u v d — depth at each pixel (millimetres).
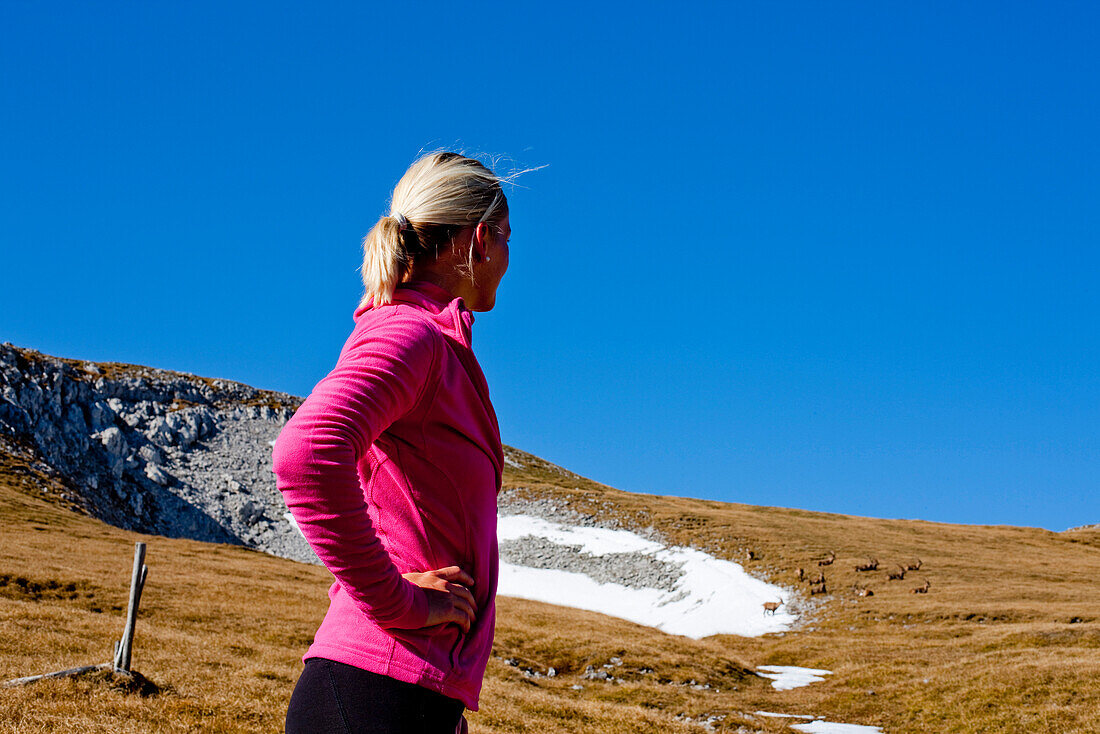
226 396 118750
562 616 51562
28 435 87312
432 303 1808
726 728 23500
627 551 78938
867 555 75312
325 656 1582
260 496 92438
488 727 14789
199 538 81562
